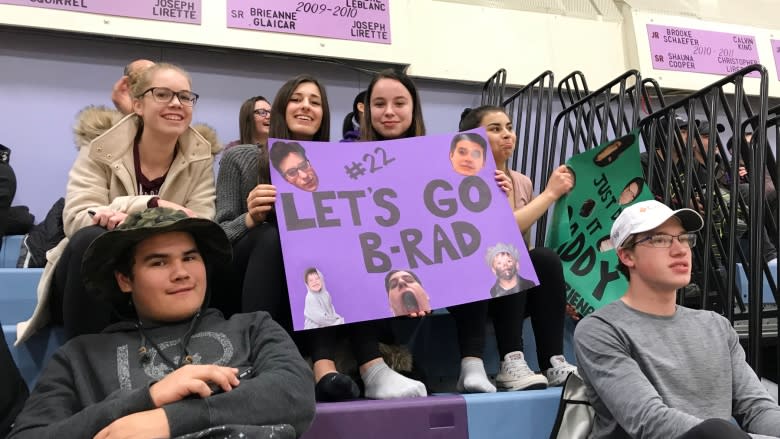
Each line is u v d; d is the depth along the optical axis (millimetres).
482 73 3070
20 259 1873
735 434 881
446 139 1598
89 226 1282
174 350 1041
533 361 1702
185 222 1076
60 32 2398
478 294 1391
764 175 1581
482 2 3143
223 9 2609
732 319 1590
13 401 1046
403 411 1156
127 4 2467
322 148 1503
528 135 2789
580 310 1653
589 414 1208
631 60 3344
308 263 1331
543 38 3229
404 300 1350
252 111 2334
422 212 1479
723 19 3562
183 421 830
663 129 2064
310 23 2732
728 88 3438
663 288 1201
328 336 1320
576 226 1764
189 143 1605
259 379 931
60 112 2416
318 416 1108
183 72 1562
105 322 1254
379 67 2893
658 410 1012
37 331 1370
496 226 1495
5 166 1896
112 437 800
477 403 1205
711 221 1688
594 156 1771
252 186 1604
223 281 1438
